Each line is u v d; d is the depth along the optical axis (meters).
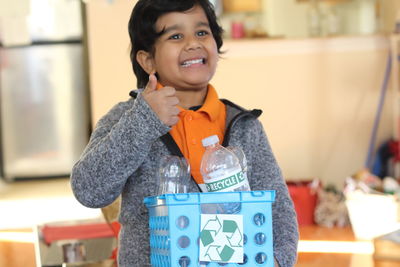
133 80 5.73
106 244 3.09
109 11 5.68
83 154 1.81
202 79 1.91
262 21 6.71
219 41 2.08
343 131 6.28
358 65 6.26
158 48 1.93
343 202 5.44
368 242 4.75
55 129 8.55
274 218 1.86
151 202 1.61
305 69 6.20
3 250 4.82
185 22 1.91
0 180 8.53
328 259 4.23
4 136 8.52
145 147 1.66
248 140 1.92
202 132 1.90
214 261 1.51
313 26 6.54
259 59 6.14
